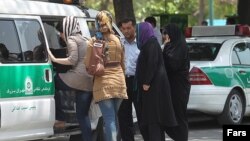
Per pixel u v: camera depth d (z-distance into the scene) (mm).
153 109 18984
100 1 90500
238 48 27812
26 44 18359
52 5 19812
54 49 19797
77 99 18969
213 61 26453
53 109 18906
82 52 18766
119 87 18281
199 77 25750
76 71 18734
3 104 17359
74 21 18906
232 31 29172
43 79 18625
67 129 19938
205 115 29562
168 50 19672
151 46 18875
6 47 17703
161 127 19406
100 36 18141
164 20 39656
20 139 18078
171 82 19844
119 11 31812
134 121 22359
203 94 25703
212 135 25438
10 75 17609
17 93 17781
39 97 18500
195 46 27484
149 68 18859
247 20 40750
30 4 18922
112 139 18281
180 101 19797
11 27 18000
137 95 19531
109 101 18219
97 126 20594
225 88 26250
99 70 17859
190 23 102875
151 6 93062
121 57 18547
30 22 18656
